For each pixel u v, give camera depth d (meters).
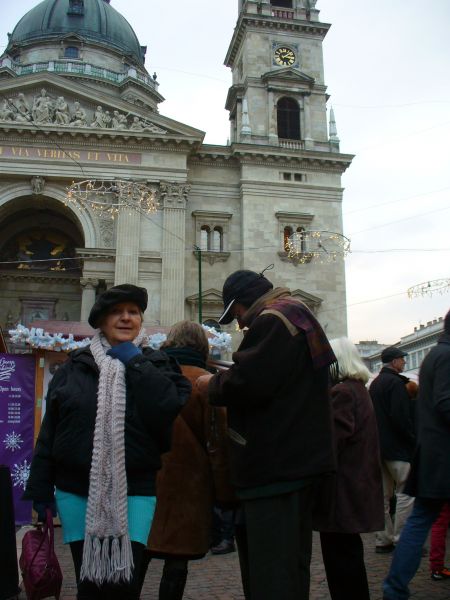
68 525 4.40
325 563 6.00
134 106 41.50
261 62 47.00
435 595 7.17
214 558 10.12
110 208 39.69
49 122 40.41
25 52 63.03
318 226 42.91
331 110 46.25
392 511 9.91
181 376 4.80
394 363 10.09
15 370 14.62
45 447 4.59
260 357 4.43
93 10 65.69
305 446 4.54
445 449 6.25
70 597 7.55
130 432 4.38
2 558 6.88
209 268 41.50
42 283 45.78
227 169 43.66
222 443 5.84
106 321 4.85
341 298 41.91
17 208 42.28
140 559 4.32
